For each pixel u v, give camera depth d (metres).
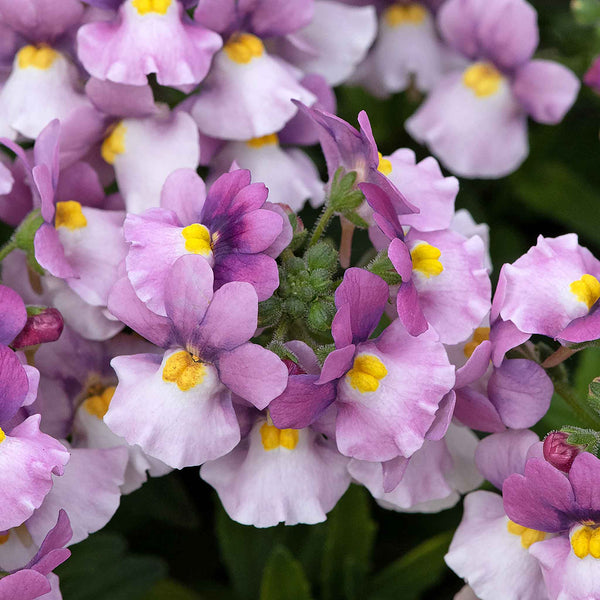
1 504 0.27
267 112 0.31
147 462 0.30
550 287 0.28
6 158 0.31
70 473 0.29
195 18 0.30
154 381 0.28
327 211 0.29
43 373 0.30
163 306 0.28
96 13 0.31
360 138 0.29
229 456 0.29
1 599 0.27
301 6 0.31
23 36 0.31
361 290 0.28
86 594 0.31
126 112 0.31
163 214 0.29
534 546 0.28
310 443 0.29
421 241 0.29
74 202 0.30
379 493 0.29
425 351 0.28
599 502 0.28
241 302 0.27
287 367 0.28
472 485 0.30
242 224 0.28
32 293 0.30
